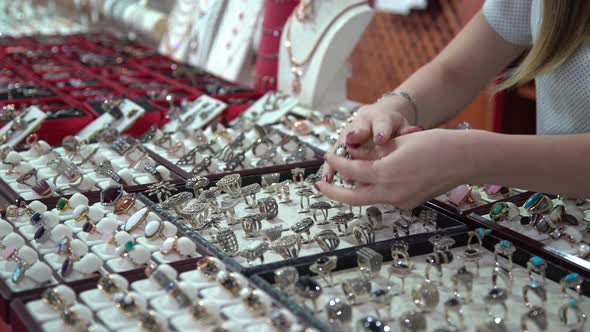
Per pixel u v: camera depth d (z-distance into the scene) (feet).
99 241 3.69
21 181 4.58
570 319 2.97
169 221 3.89
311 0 7.17
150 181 4.73
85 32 11.89
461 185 3.69
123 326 2.88
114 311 2.98
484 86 5.01
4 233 3.75
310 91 6.97
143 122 6.22
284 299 2.95
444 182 3.36
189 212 3.93
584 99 4.20
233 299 3.04
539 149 3.30
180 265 3.33
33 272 3.24
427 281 3.21
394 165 3.35
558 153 3.29
